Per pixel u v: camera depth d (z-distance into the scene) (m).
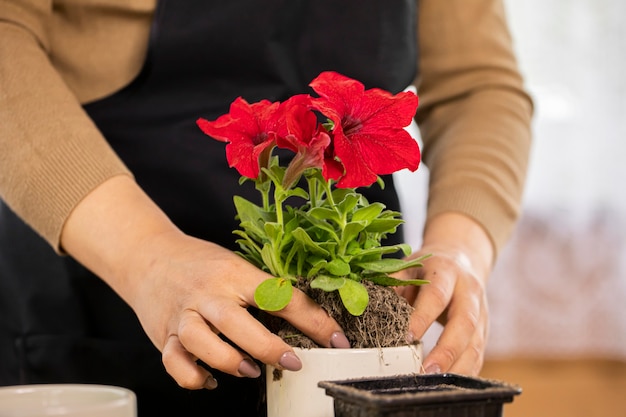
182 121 1.18
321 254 0.93
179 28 1.17
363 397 0.79
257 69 1.18
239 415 1.09
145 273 0.97
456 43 1.33
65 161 1.03
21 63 1.09
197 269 0.94
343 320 0.92
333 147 0.90
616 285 2.85
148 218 1.01
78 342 1.22
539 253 2.84
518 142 1.28
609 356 2.86
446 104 1.35
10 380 1.27
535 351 2.86
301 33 1.20
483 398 0.80
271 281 0.90
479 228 1.19
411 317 0.99
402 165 0.89
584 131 2.83
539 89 2.81
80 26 1.19
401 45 1.23
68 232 1.02
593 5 2.79
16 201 1.05
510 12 2.79
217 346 0.89
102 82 1.20
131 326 1.21
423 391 0.84
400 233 1.24
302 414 0.90
